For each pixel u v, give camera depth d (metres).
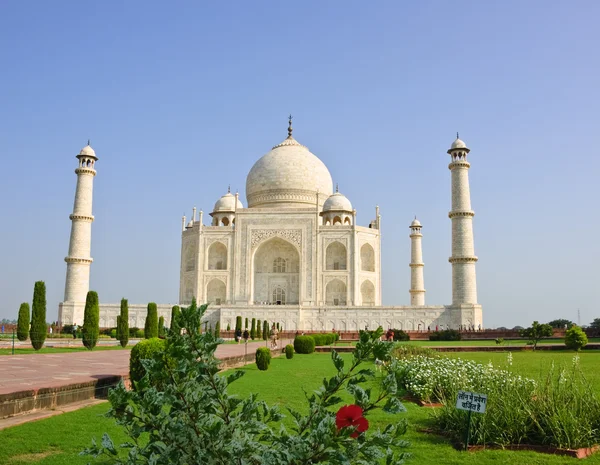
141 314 90.44
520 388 17.03
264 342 71.06
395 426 7.33
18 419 16.70
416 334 81.81
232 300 98.75
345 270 98.50
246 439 7.30
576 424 14.23
